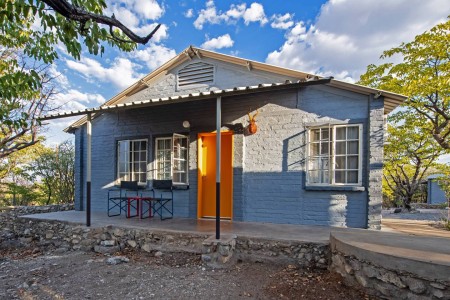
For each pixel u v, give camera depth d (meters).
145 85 6.96
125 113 7.12
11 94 3.31
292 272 3.66
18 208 8.38
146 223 5.39
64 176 12.33
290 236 4.11
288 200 5.23
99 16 2.06
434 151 8.75
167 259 4.39
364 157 4.70
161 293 3.04
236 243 4.22
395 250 2.76
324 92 5.03
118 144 7.25
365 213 4.65
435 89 6.15
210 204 6.14
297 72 5.21
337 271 3.32
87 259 4.57
